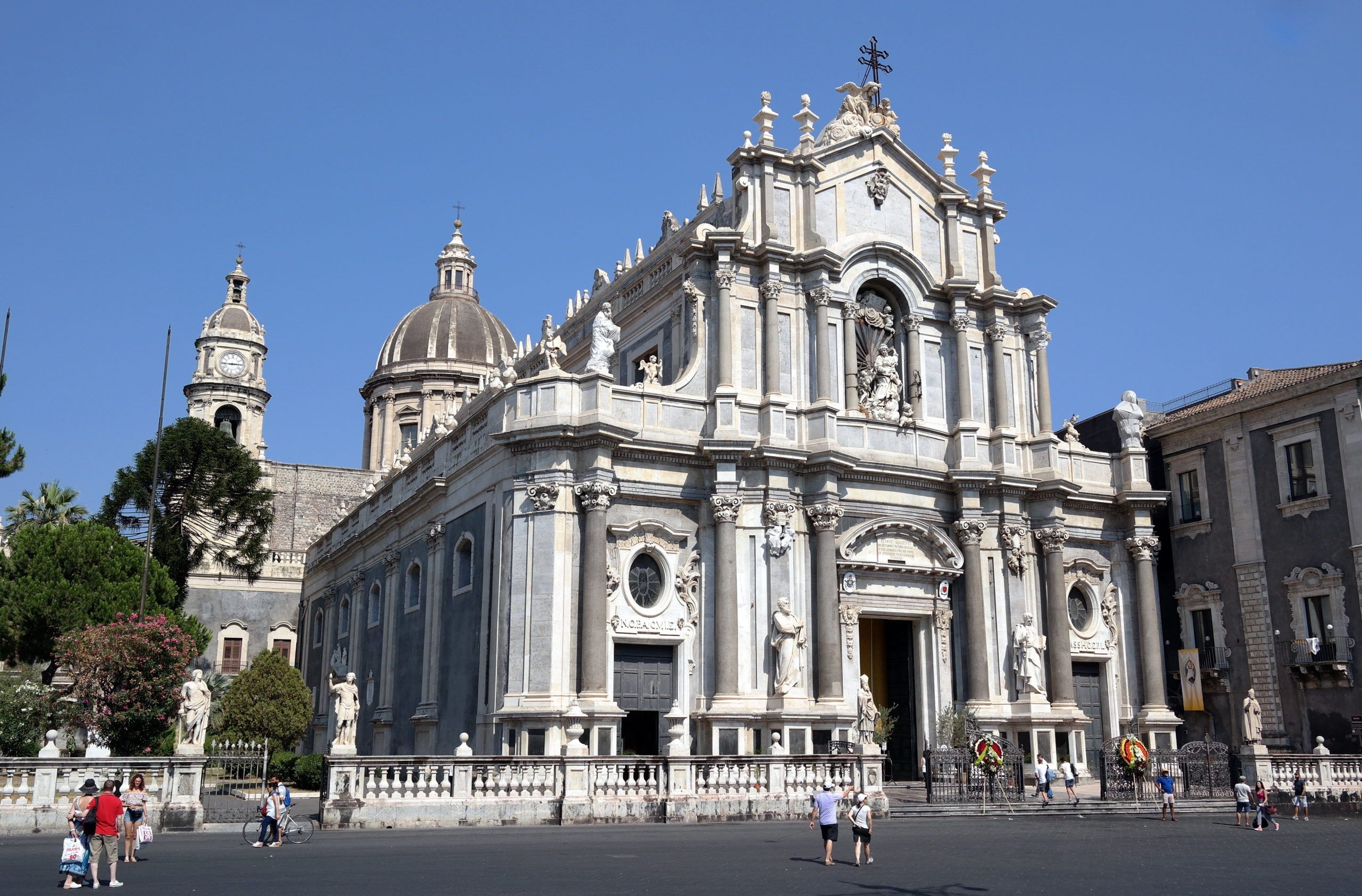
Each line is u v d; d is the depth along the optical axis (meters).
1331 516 42.25
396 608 49.09
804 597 38.94
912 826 30.39
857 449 41.41
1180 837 27.81
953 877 19.58
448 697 41.12
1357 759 39.06
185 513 58.09
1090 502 45.81
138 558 52.81
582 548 36.28
